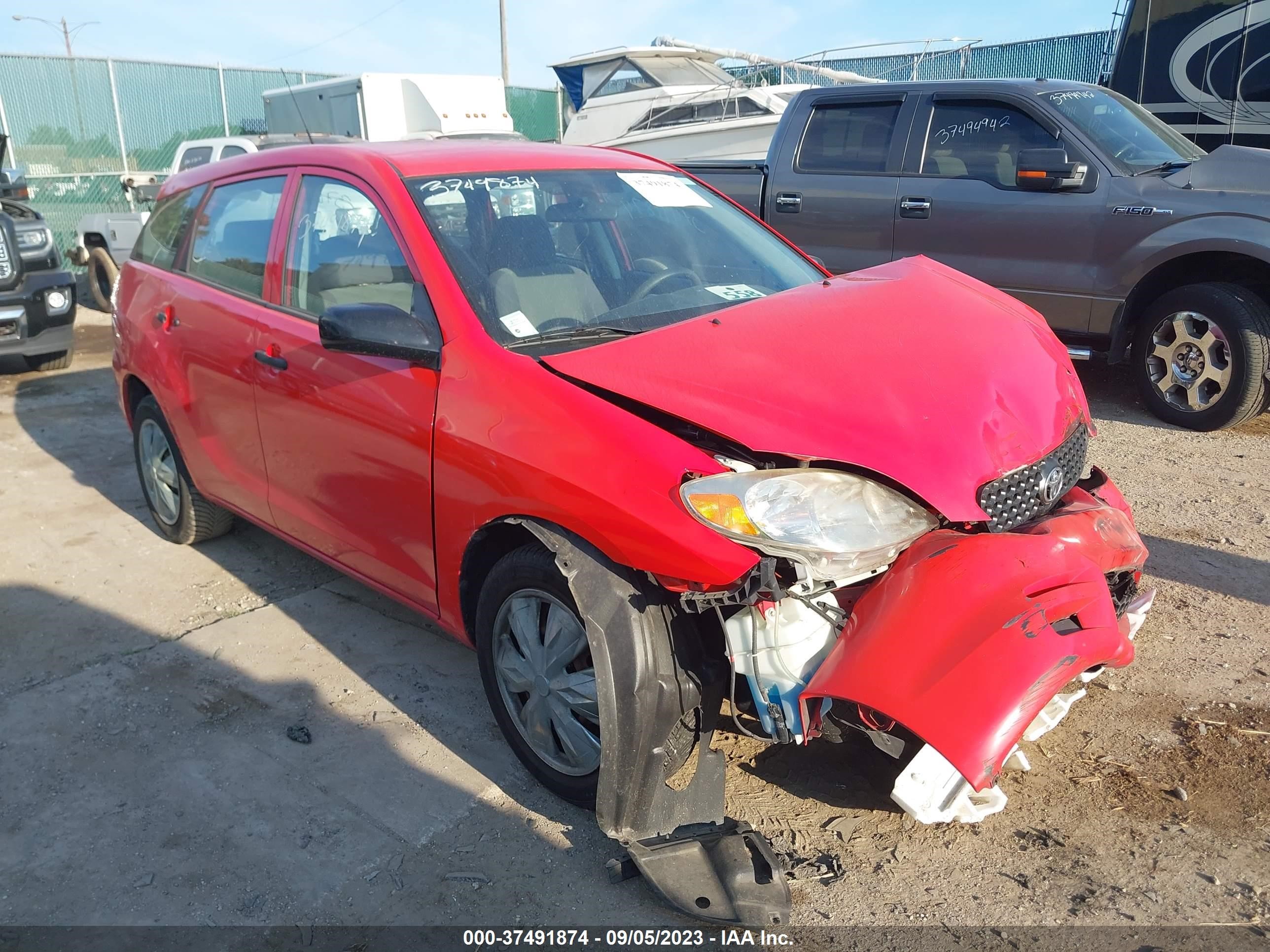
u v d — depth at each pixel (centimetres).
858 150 714
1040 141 632
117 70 1689
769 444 231
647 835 244
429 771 297
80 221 1270
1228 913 231
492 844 265
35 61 1591
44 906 249
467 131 1477
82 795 292
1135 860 249
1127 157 613
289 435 350
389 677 352
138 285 457
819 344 270
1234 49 773
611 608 239
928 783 221
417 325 286
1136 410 638
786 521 224
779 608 234
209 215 421
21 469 599
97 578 443
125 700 343
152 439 470
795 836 262
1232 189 559
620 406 251
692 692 246
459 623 300
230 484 405
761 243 377
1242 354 555
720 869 239
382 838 269
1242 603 375
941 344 279
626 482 236
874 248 708
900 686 215
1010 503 247
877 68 1566
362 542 333
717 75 1469
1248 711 305
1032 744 295
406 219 309
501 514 263
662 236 350
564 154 372
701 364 258
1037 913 234
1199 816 262
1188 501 477
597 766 260
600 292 312
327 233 343
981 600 223
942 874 248
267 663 364
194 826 277
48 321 819
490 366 272
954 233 664
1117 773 281
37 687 353
